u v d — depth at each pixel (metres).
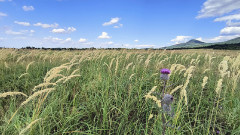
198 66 7.98
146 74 5.66
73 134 2.56
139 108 3.51
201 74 5.88
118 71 6.35
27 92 4.52
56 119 3.09
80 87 4.70
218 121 3.21
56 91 4.19
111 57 9.55
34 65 7.76
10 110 3.06
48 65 7.80
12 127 2.62
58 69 2.36
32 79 5.45
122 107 3.54
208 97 4.02
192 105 3.75
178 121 2.91
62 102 3.43
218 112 3.37
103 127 2.88
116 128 2.94
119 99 3.77
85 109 3.34
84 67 7.62
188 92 4.02
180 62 9.19
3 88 4.62
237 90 4.13
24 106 3.50
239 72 3.38
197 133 2.71
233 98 3.69
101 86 4.43
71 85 4.79
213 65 7.64
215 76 5.74
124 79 5.33
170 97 1.77
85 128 2.96
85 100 3.93
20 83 5.12
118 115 3.35
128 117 3.39
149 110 3.41
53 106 3.36
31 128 2.33
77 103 3.72
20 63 8.16
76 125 2.94
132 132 2.90
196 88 4.57
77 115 2.97
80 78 5.47
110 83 4.78
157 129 2.67
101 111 3.45
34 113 2.53
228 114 3.22
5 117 2.85
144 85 4.85
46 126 2.76
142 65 7.48
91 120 3.16
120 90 4.14
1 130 2.54
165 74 2.01
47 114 2.96
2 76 5.45
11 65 7.43
